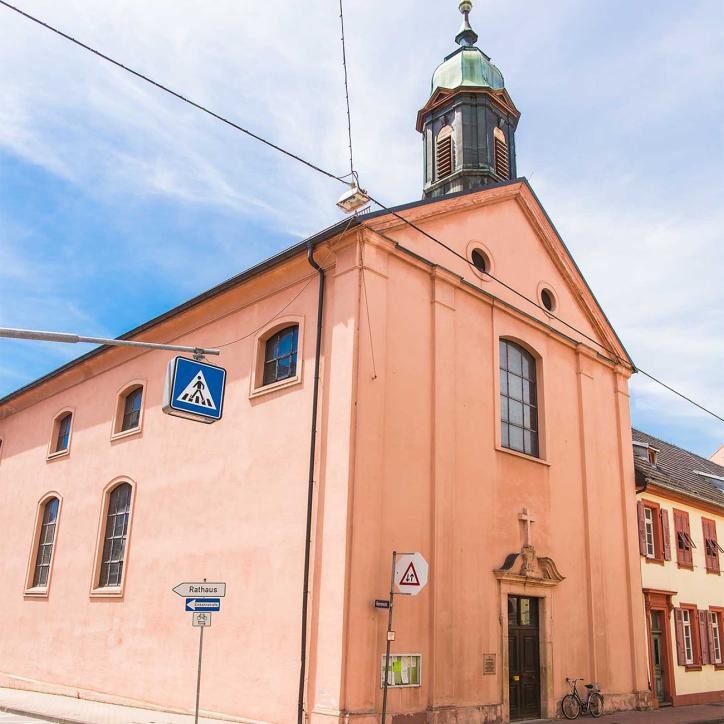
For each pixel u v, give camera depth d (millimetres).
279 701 12094
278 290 14969
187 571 14953
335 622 11547
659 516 21359
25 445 23016
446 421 14133
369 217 13578
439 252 15359
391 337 13570
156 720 13109
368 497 12266
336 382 12914
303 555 12508
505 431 16078
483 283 16297
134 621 15961
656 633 20219
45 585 19844
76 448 20328
